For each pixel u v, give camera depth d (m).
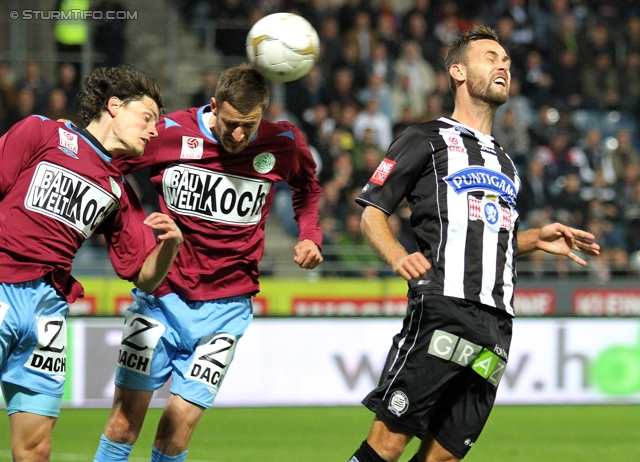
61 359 14.64
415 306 15.05
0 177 14.05
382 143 49.19
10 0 47.97
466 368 15.09
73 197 14.41
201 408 16.77
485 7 57.28
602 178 48.59
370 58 52.62
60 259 14.44
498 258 15.13
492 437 29.28
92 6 48.09
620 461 25.36
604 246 46.06
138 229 15.13
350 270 41.44
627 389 36.34
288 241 47.12
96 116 14.79
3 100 45.22
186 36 53.16
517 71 53.62
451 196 15.12
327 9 53.75
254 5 53.69
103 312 38.81
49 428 14.53
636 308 42.59
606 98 54.25
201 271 16.89
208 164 16.69
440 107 51.59
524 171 49.00
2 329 13.96
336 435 29.55
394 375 15.05
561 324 35.91
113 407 16.92
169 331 16.84
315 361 34.72
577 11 58.72
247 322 17.52
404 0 61.66
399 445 15.16
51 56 47.47
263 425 31.48
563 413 34.94
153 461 16.69
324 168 46.28
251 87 15.60
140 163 16.56
